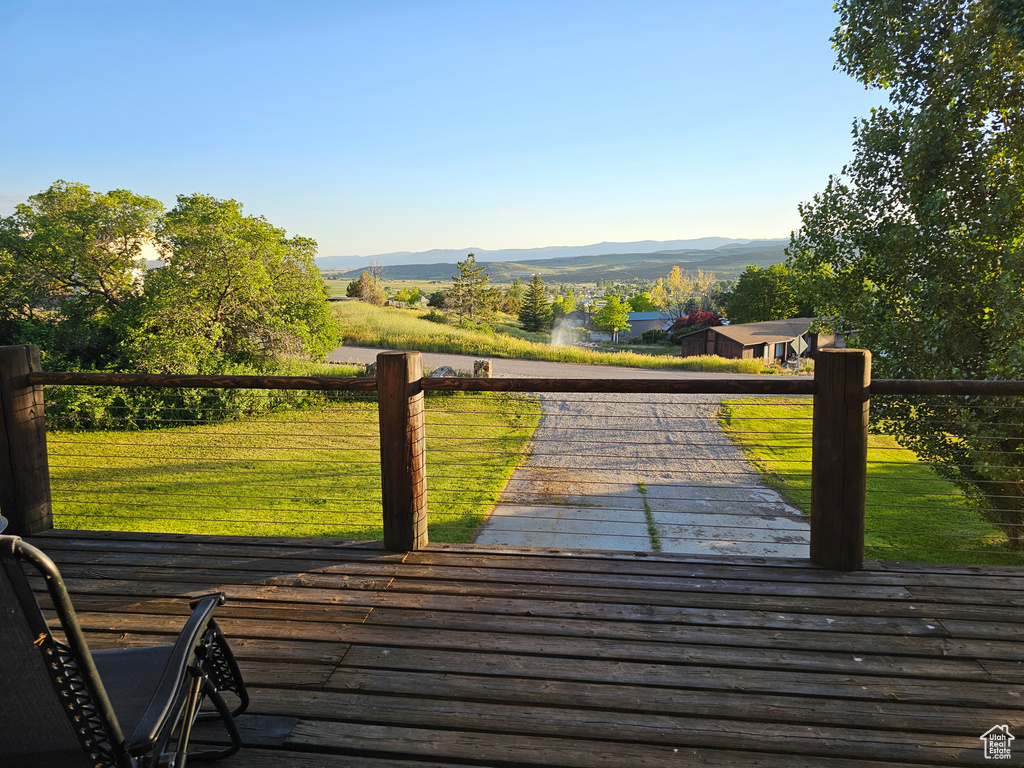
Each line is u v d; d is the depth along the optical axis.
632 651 2.47
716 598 2.89
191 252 17.81
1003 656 2.42
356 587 3.01
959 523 8.41
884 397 7.13
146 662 1.63
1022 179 6.22
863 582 3.04
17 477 3.63
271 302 19.64
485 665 2.38
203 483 9.58
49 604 2.88
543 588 2.99
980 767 1.86
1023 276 6.09
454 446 12.66
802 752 1.93
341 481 9.74
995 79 6.28
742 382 3.10
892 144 6.99
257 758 1.92
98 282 19.28
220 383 3.34
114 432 13.94
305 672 2.34
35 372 3.64
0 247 18.00
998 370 6.07
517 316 103.06
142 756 1.38
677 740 1.98
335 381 3.32
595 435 13.92
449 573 3.15
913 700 2.17
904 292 7.23
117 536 3.66
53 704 1.19
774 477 10.41
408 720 2.07
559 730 2.02
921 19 6.65
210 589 3.00
